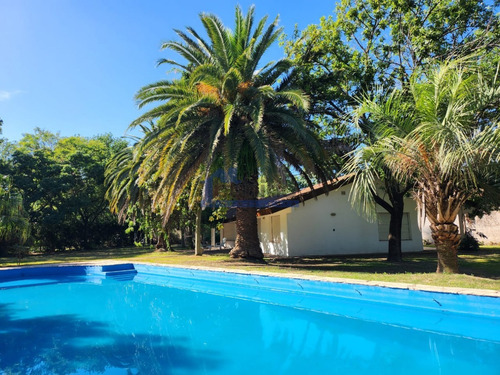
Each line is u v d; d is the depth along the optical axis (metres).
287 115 12.72
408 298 7.62
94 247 39.09
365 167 9.74
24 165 32.84
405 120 9.55
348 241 19.41
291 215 18.95
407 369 4.75
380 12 15.37
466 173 9.04
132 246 41.62
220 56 13.95
